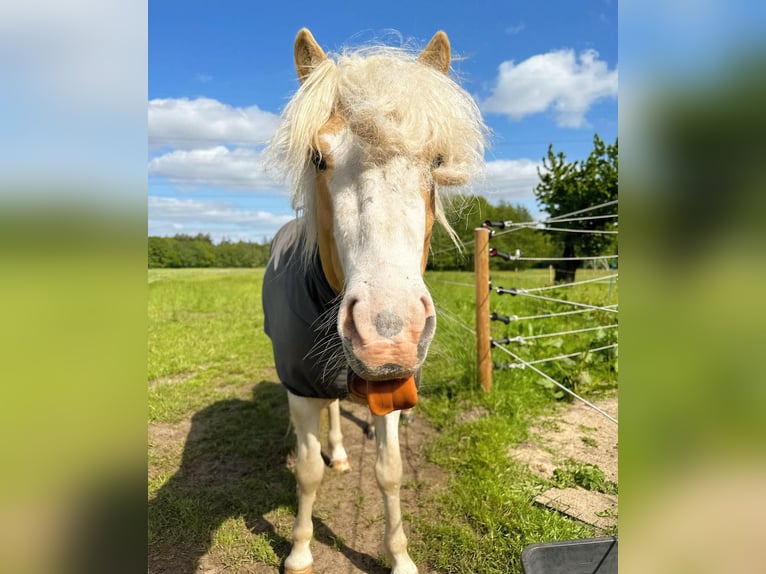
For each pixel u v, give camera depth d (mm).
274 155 1762
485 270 3803
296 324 1847
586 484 2592
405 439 3279
